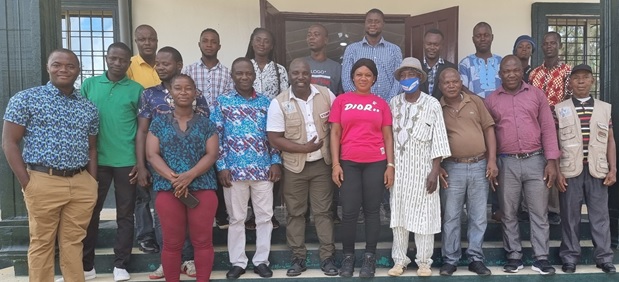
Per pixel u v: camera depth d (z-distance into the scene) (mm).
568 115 3629
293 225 3590
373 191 3434
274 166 3498
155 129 3182
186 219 3236
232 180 3400
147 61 3947
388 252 3803
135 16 5730
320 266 3762
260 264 3531
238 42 5883
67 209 3166
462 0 5969
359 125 3404
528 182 3611
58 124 3049
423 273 3533
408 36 6047
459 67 4672
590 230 3785
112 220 4613
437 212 3490
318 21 6062
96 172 3352
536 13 5953
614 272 3631
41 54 3711
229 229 3498
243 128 3420
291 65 3473
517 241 3664
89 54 5906
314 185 3568
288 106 3453
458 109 3521
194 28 5820
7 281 3641
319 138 3490
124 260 3531
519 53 4566
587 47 6180
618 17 3955
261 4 5516
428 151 3463
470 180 3533
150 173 3416
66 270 3219
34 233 3102
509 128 3578
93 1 5785
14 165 2982
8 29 3707
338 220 4070
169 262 3168
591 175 3629
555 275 3619
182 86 3143
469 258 3660
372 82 3480
